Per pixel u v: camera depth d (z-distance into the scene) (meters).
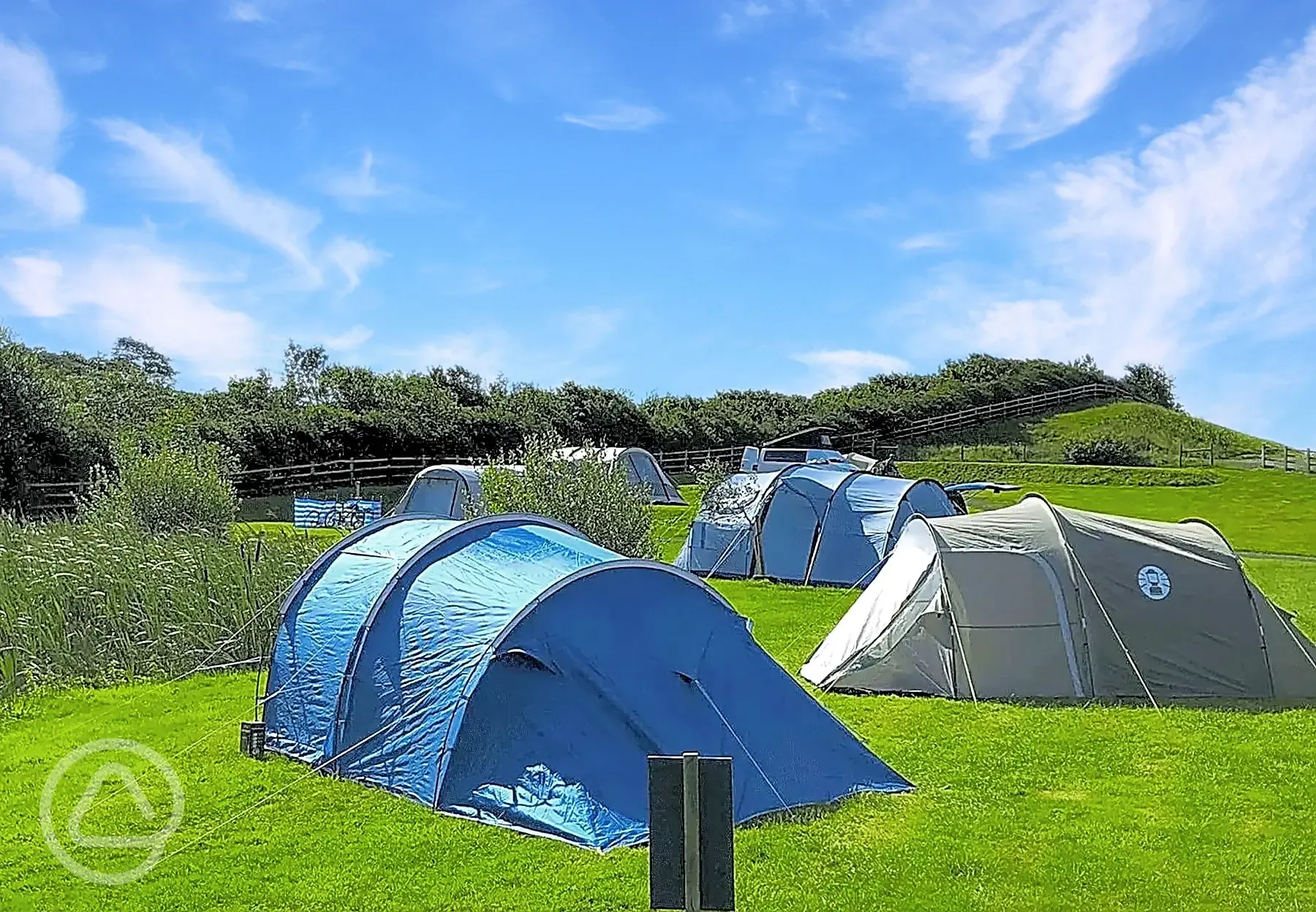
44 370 31.70
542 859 7.07
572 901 6.45
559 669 8.24
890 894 6.61
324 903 6.52
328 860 7.14
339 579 9.91
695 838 4.36
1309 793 8.52
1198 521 13.23
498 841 7.38
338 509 29.88
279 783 8.71
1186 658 11.79
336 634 9.35
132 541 15.99
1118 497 41.44
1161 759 9.48
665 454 51.59
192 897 6.63
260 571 14.64
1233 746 9.84
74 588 13.53
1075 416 67.88
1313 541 31.66
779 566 22.11
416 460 44.28
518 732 8.05
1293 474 45.03
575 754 7.86
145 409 43.00
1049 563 12.05
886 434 61.62
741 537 22.75
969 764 9.31
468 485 30.41
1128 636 11.82
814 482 22.28
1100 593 11.93
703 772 4.38
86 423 31.81
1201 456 56.75
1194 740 10.05
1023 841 7.48
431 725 8.36
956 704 11.45
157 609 13.63
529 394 51.59
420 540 9.91
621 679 8.27
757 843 7.38
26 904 6.58
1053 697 11.69
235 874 6.96
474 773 8.02
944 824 7.81
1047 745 9.86
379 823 7.77
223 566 14.67
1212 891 6.66
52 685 12.28
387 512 35.78
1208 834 7.62
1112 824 7.82
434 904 6.47
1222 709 11.20
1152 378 82.06
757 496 22.75
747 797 7.95
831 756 8.68
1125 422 65.69
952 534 12.40
